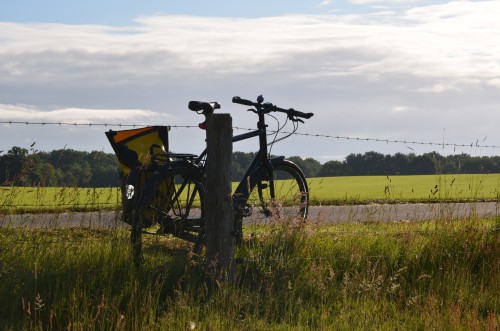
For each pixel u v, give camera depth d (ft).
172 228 27.25
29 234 25.14
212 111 28.32
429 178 103.09
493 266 27.68
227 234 23.89
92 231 27.12
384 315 22.12
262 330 20.92
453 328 21.71
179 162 27.71
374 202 52.85
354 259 26.58
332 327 21.29
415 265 27.40
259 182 32.09
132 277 22.79
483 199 53.72
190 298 22.38
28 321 20.31
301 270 25.59
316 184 87.71
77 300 21.29
